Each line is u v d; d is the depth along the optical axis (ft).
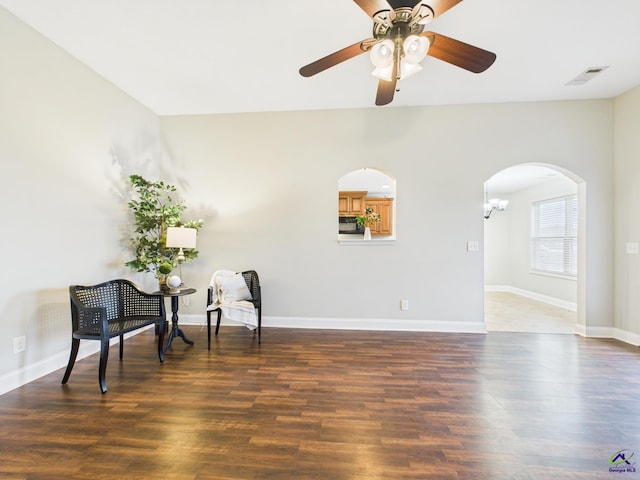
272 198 12.54
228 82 10.23
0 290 7.07
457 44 5.89
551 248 18.84
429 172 12.01
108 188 10.26
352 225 22.95
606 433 5.65
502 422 5.99
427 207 12.03
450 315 11.98
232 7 6.89
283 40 8.05
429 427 5.83
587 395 7.00
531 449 5.22
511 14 7.02
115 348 10.12
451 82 10.13
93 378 7.88
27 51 7.59
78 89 9.06
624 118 10.80
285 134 12.48
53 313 8.32
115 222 10.61
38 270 7.94
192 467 4.81
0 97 7.04
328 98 11.39
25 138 7.59
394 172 12.11
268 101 11.62
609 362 8.86
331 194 12.34
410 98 11.35
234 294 10.87
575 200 17.08
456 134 11.89
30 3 6.84
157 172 12.77
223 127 12.68
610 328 11.18
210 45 8.30
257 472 4.71
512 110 11.64
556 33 7.67
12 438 5.48
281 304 12.54
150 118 12.33
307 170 12.42
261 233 12.59
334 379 7.82
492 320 13.89
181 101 11.63
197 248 12.82
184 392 7.15
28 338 7.68
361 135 12.22
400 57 6.07
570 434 5.62
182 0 6.68
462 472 4.71
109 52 8.66
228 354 9.56
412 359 9.11
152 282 12.75
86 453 5.10
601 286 11.22
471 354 9.50
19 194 7.47
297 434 5.63
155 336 11.37
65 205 8.70
